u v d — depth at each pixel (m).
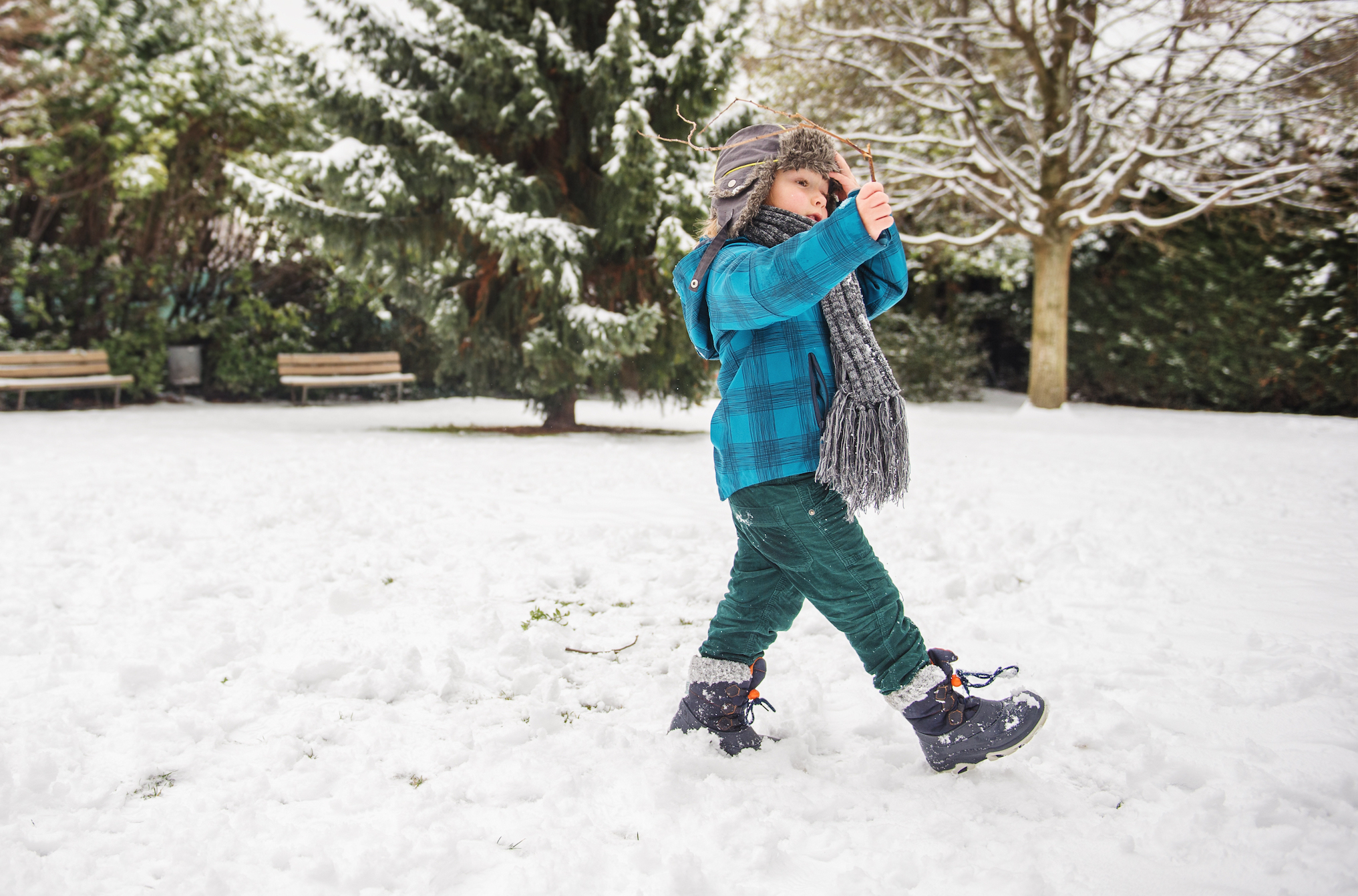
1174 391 17.00
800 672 2.81
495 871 1.65
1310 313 14.73
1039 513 5.65
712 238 2.08
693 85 10.52
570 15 10.95
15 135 12.91
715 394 11.67
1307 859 1.67
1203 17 12.59
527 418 13.77
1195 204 15.21
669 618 3.38
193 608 3.36
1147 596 3.72
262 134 14.67
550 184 10.77
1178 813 1.85
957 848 1.74
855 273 2.18
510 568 4.04
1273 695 2.54
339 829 1.76
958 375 18.11
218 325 15.61
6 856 1.66
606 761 2.10
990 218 17.52
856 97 15.57
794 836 1.78
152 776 2.03
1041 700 2.01
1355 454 9.22
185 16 14.73
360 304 16.72
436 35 10.73
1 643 2.88
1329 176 13.71
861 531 2.03
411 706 2.48
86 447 8.51
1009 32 14.44
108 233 14.79
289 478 6.55
